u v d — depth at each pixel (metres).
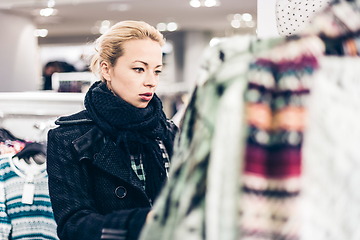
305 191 0.33
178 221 0.36
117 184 0.96
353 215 0.38
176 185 0.37
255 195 0.33
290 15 0.72
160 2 7.36
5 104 2.62
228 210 0.33
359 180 0.38
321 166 0.34
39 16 8.41
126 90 0.96
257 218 0.33
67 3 7.08
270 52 0.35
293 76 0.34
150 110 1.03
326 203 0.35
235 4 7.76
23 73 7.91
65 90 3.28
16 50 7.73
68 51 12.66
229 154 0.34
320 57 0.36
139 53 0.93
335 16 0.38
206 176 0.35
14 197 1.18
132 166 0.99
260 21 1.32
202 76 0.38
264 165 0.33
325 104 0.35
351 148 0.37
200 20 9.98
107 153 0.94
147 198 0.95
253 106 0.33
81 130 0.98
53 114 2.38
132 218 0.63
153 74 0.97
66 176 0.89
